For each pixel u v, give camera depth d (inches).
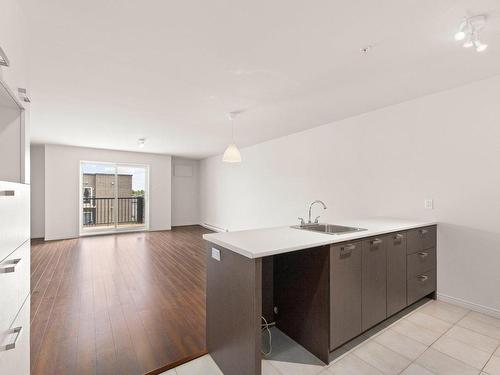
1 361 40.1
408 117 122.6
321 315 73.0
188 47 79.0
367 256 81.9
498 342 81.4
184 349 79.2
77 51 80.6
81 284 133.1
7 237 42.4
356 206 146.5
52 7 60.2
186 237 261.7
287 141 197.6
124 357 74.9
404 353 76.3
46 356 75.0
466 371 68.6
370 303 82.3
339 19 66.2
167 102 125.6
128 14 64.1
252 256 58.2
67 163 252.5
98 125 169.6
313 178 174.9
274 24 68.4
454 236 106.9
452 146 107.6
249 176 242.5
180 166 335.3
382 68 92.0
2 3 42.7
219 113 143.3
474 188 101.6
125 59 85.7
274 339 83.5
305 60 86.7
